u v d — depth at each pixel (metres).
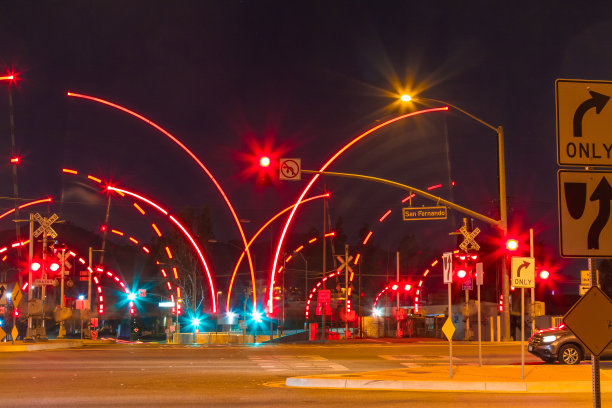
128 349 34.00
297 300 91.38
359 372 21.86
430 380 17.98
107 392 16.78
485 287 69.88
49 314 44.72
